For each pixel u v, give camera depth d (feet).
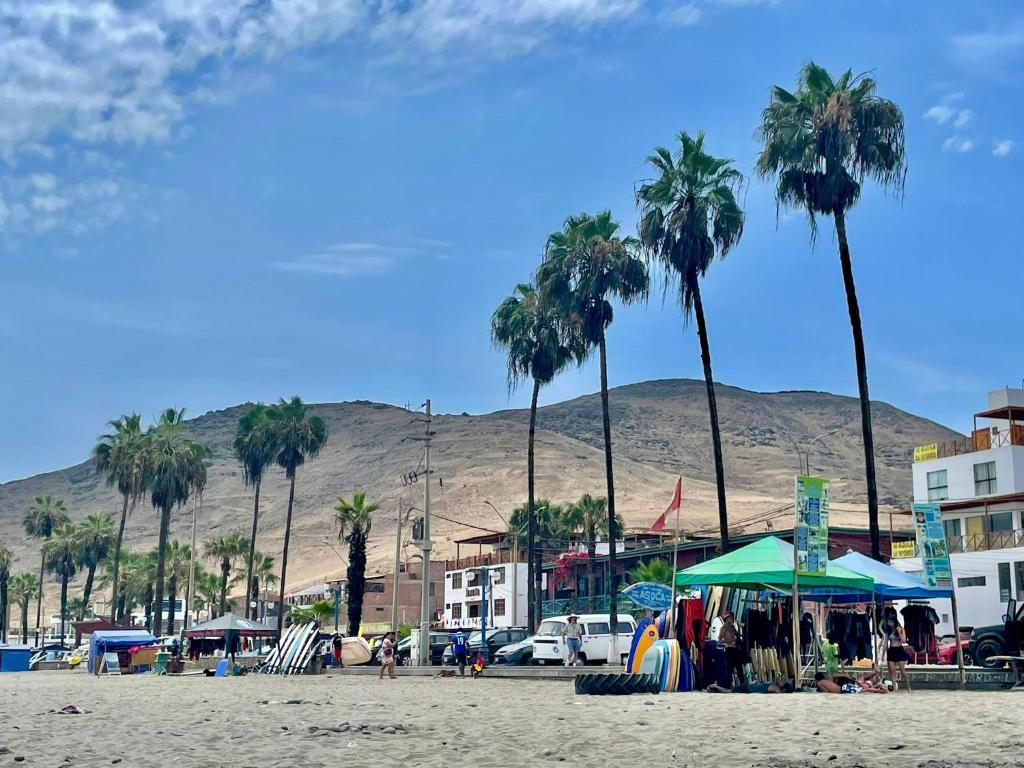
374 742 44.62
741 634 89.20
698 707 62.39
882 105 134.31
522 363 198.29
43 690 109.81
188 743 44.55
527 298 200.85
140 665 189.88
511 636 172.86
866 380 130.82
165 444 303.27
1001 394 200.23
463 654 148.77
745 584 88.28
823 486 79.97
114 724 55.36
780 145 136.46
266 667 171.83
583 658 139.95
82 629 316.40
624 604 263.08
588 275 175.11
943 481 202.90
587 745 42.78
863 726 49.19
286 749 41.93
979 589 176.96
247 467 319.47
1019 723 49.14
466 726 52.21
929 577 86.28
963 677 84.58
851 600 100.68
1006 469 189.16
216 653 231.30
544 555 316.40
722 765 36.29
